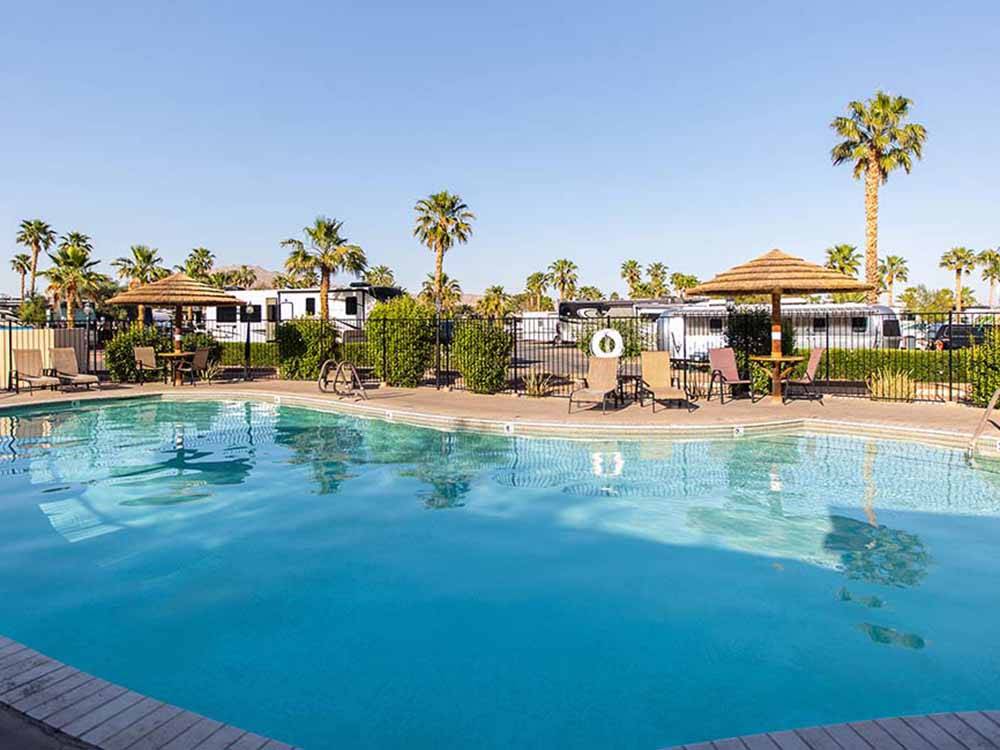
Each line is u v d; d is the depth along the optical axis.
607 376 12.41
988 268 71.12
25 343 15.83
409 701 3.66
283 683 3.84
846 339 21.58
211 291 17.09
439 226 40.06
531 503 7.30
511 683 3.83
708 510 7.00
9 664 3.34
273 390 15.54
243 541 6.14
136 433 11.41
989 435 9.33
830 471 8.51
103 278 45.53
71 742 2.74
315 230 34.91
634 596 4.96
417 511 7.03
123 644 4.27
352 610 4.76
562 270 74.88
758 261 13.52
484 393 15.24
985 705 3.55
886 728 2.83
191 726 2.85
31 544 6.02
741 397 14.34
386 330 16.62
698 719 3.48
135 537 6.22
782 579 5.24
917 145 26.62
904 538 6.10
